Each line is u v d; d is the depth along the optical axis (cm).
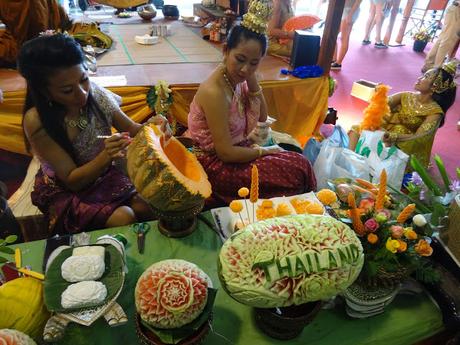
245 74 120
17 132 179
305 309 69
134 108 190
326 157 153
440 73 194
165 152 96
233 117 131
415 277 86
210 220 103
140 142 85
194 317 63
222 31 284
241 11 290
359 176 147
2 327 64
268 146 152
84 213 112
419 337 81
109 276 72
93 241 92
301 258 63
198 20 358
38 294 68
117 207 115
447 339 87
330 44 214
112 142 102
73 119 109
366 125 200
